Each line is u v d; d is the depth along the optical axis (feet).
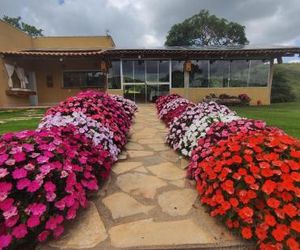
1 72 43.60
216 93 45.73
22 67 49.65
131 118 22.72
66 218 7.02
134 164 12.35
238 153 7.72
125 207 8.41
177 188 9.72
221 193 7.25
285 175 6.80
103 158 10.13
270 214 6.40
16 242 6.31
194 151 10.48
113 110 16.21
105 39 60.08
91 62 52.90
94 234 7.06
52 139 8.27
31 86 53.57
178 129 15.01
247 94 45.73
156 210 8.22
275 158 7.26
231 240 6.75
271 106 42.24
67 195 7.12
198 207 8.36
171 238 6.86
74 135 9.77
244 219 6.47
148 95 45.85
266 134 8.82
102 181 10.22
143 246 6.58
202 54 42.55
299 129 20.03
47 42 59.88
